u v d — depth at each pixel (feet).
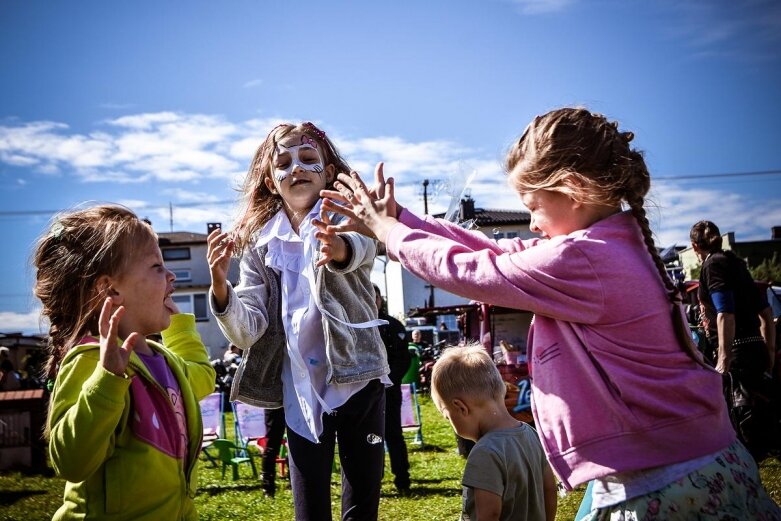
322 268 10.37
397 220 8.17
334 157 11.23
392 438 24.73
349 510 10.66
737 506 6.80
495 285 7.23
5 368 47.19
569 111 7.61
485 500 9.36
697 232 19.39
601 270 7.04
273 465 25.20
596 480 7.19
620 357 7.03
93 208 8.48
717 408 7.08
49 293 8.16
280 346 10.81
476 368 10.15
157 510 7.63
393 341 24.67
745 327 18.62
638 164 7.47
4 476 30.71
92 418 6.92
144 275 8.21
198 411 8.58
